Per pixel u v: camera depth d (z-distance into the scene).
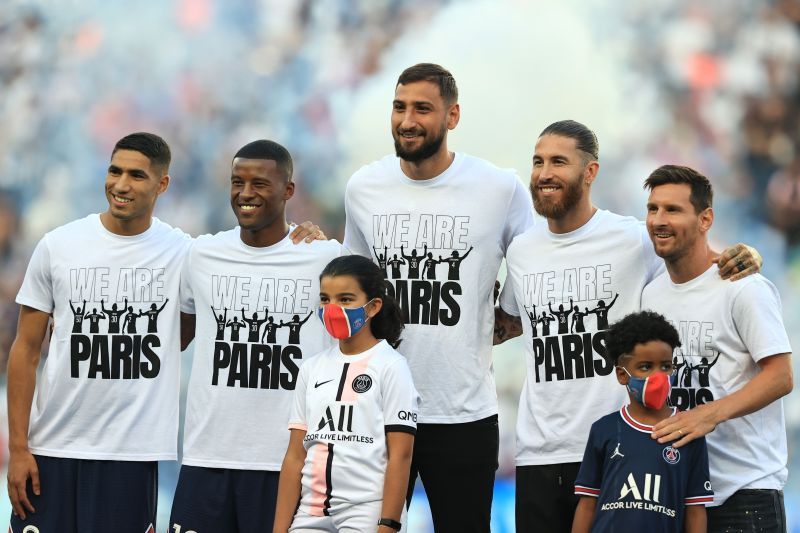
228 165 43.41
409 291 12.34
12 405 12.54
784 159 41.72
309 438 11.19
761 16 43.12
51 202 42.66
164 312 12.60
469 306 12.28
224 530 12.10
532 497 11.82
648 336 10.45
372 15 44.81
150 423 12.40
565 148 11.79
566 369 11.80
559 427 11.73
